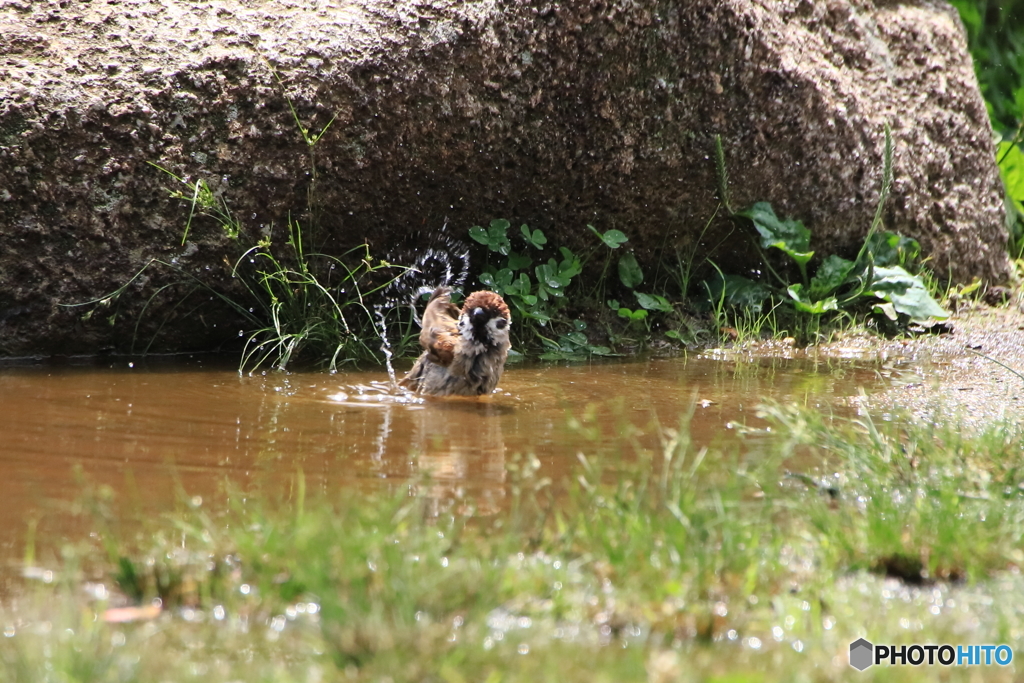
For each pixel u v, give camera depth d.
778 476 7.10
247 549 5.32
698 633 4.77
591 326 12.95
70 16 10.79
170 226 10.94
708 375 11.22
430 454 7.83
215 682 4.23
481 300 9.91
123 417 8.77
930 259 14.30
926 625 4.87
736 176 12.88
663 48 12.07
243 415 9.02
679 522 5.59
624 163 12.30
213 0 11.23
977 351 12.60
